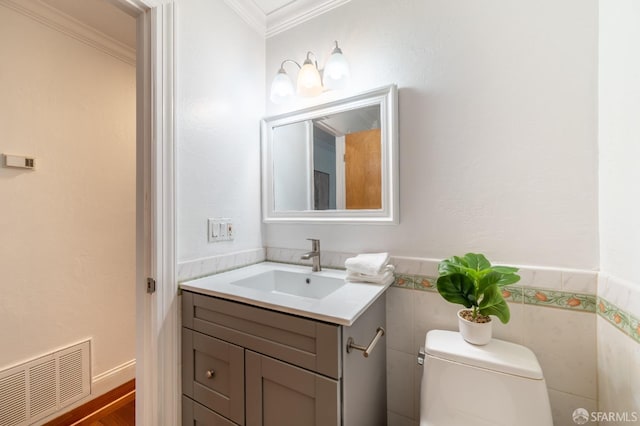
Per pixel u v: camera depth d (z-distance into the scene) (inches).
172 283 41.6
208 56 48.4
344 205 51.4
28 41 54.1
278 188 59.2
